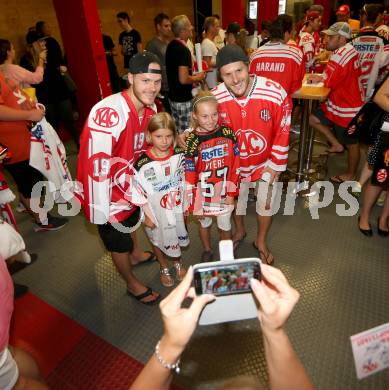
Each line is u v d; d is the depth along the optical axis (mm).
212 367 1526
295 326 1700
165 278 2037
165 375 556
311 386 567
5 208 2090
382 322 1691
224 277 609
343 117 2701
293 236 2412
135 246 2188
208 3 7332
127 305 1938
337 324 1698
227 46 1550
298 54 2516
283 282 574
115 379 1537
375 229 2406
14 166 2340
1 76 2023
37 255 2396
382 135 1938
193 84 3586
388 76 1854
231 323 1714
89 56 3975
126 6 6047
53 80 3586
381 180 2012
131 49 5070
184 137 1747
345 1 9023
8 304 841
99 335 1760
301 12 8664
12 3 4270
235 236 2363
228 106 1720
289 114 1748
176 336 530
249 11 8602
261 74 2635
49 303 1981
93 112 1385
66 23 3885
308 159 3025
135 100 1441
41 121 2248
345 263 2111
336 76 2541
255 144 1811
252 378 569
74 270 2240
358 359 650
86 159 1424
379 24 3969
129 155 1528
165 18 3736
